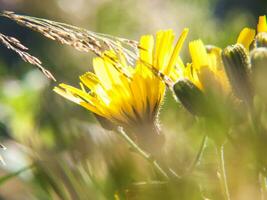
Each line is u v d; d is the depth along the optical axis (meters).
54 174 0.40
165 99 0.42
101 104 0.35
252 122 0.33
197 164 0.35
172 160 0.37
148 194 0.34
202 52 0.33
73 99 0.35
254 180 0.34
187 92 0.33
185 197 0.34
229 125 0.33
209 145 0.39
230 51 0.33
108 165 0.38
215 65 0.34
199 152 0.34
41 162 0.40
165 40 0.34
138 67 0.34
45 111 0.43
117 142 0.39
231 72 0.33
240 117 0.33
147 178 0.37
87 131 0.41
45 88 0.45
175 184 0.34
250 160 0.33
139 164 0.38
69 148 0.40
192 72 0.35
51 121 0.42
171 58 0.34
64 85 0.35
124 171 0.38
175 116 0.41
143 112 0.35
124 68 0.34
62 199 0.39
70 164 0.40
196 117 0.34
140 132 0.35
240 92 0.33
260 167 0.33
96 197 0.39
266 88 0.32
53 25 0.34
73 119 0.43
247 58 0.33
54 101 0.44
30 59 0.35
